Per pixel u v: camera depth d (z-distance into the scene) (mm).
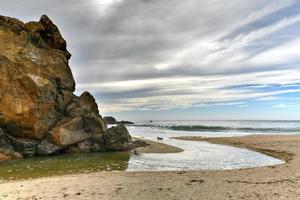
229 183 17250
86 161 27875
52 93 33844
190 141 47812
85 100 39000
